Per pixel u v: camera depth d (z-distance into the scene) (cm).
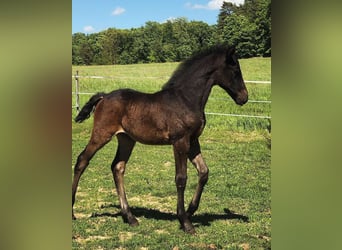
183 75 490
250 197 634
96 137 507
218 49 491
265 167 816
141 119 485
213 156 916
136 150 998
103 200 628
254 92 1648
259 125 1209
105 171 803
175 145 477
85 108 519
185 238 467
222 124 1250
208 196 641
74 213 560
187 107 475
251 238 469
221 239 466
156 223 520
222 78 485
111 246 445
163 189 684
